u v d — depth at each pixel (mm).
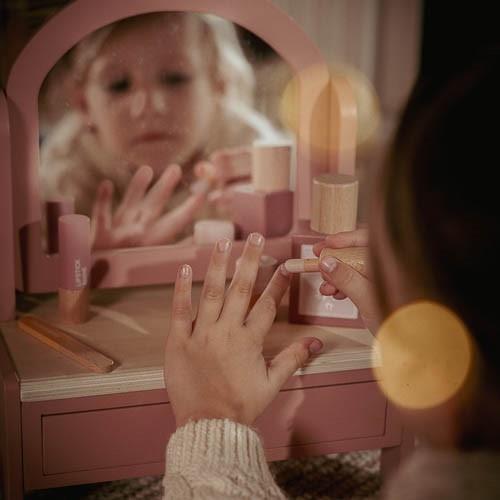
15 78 1106
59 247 1139
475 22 2553
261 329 828
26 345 1074
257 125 1282
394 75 2383
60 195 1225
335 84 1229
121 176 1249
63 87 1187
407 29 2365
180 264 1251
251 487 634
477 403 333
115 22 1194
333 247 951
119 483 1326
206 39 1241
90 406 1004
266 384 810
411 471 364
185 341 804
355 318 1146
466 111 310
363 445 1122
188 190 1280
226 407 763
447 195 312
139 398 1019
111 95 1213
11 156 1128
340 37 2289
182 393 775
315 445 1102
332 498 1305
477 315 315
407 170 328
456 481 345
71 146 1212
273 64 1250
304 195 1272
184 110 1256
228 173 1293
